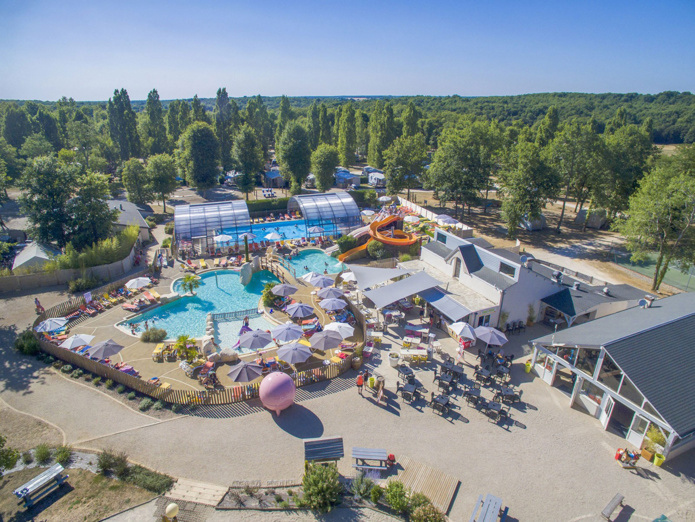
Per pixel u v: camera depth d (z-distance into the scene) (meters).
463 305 39.06
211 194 108.56
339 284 51.41
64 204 56.84
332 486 21.92
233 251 64.25
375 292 42.50
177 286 51.38
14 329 39.69
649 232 51.81
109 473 23.75
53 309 41.06
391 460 24.22
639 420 26.44
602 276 57.41
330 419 28.59
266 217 85.19
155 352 35.00
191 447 25.94
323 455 23.19
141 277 49.88
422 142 100.00
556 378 33.59
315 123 151.00
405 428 27.81
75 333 39.28
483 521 20.22
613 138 82.56
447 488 23.09
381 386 30.23
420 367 34.69
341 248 63.31
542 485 23.59
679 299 37.66
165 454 25.33
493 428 28.00
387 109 133.62
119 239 58.44
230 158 124.19
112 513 21.09
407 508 21.48
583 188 82.50
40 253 53.09
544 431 27.84
